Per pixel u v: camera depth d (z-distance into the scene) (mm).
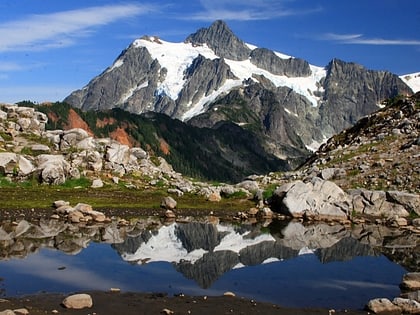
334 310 26406
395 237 50531
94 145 87125
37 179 71688
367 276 34469
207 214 61875
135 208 62844
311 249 43969
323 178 75000
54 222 51781
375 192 63406
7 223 49969
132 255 39000
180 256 39438
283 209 62938
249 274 34438
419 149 77938
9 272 32469
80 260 36656
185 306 25828
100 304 25531
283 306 27047
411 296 28891
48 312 23781
